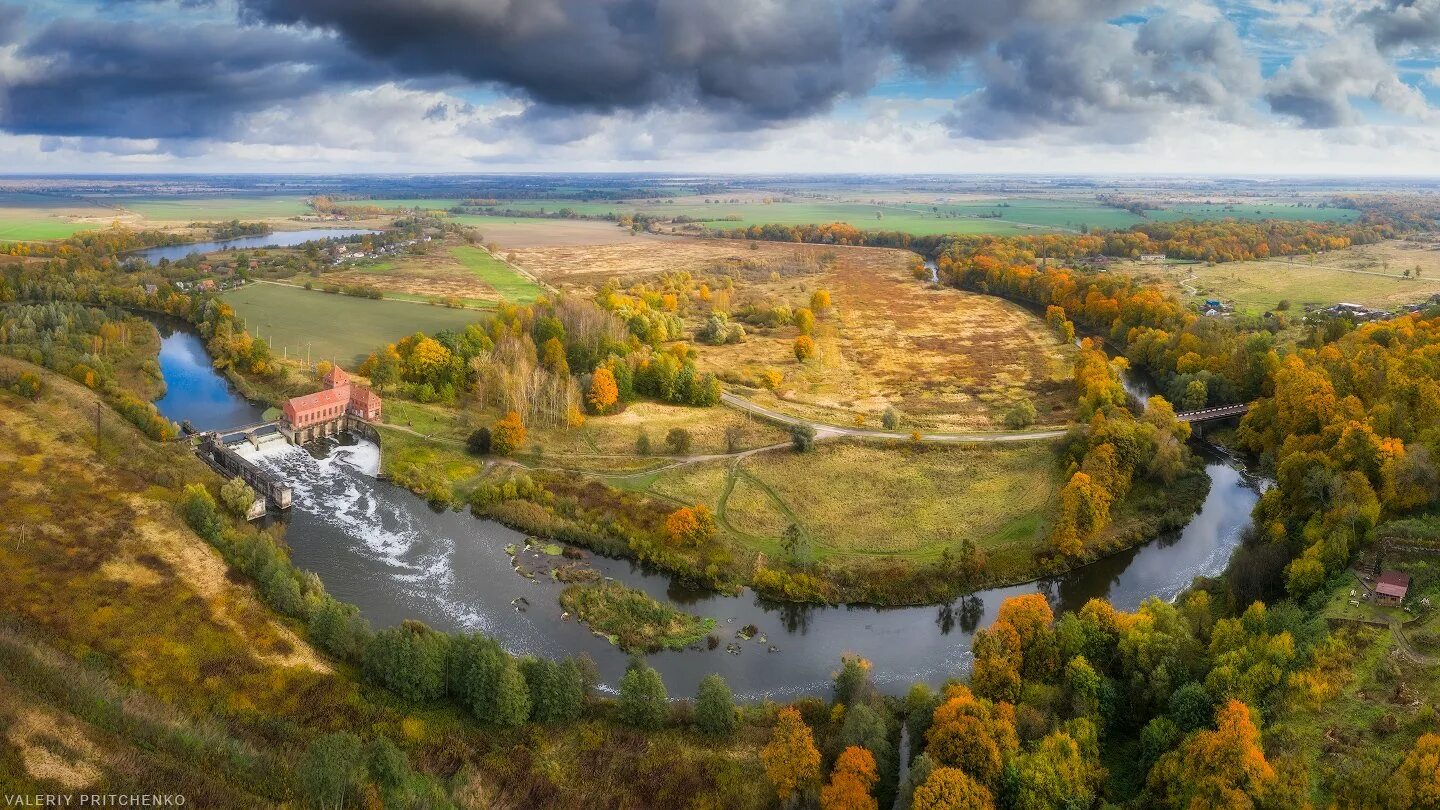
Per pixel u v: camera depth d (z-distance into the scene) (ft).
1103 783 304.09
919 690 349.00
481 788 305.94
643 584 476.95
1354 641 341.82
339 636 382.01
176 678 353.92
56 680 322.34
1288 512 485.56
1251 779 264.93
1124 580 483.92
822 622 445.37
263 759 305.32
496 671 343.05
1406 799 250.57
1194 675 338.75
